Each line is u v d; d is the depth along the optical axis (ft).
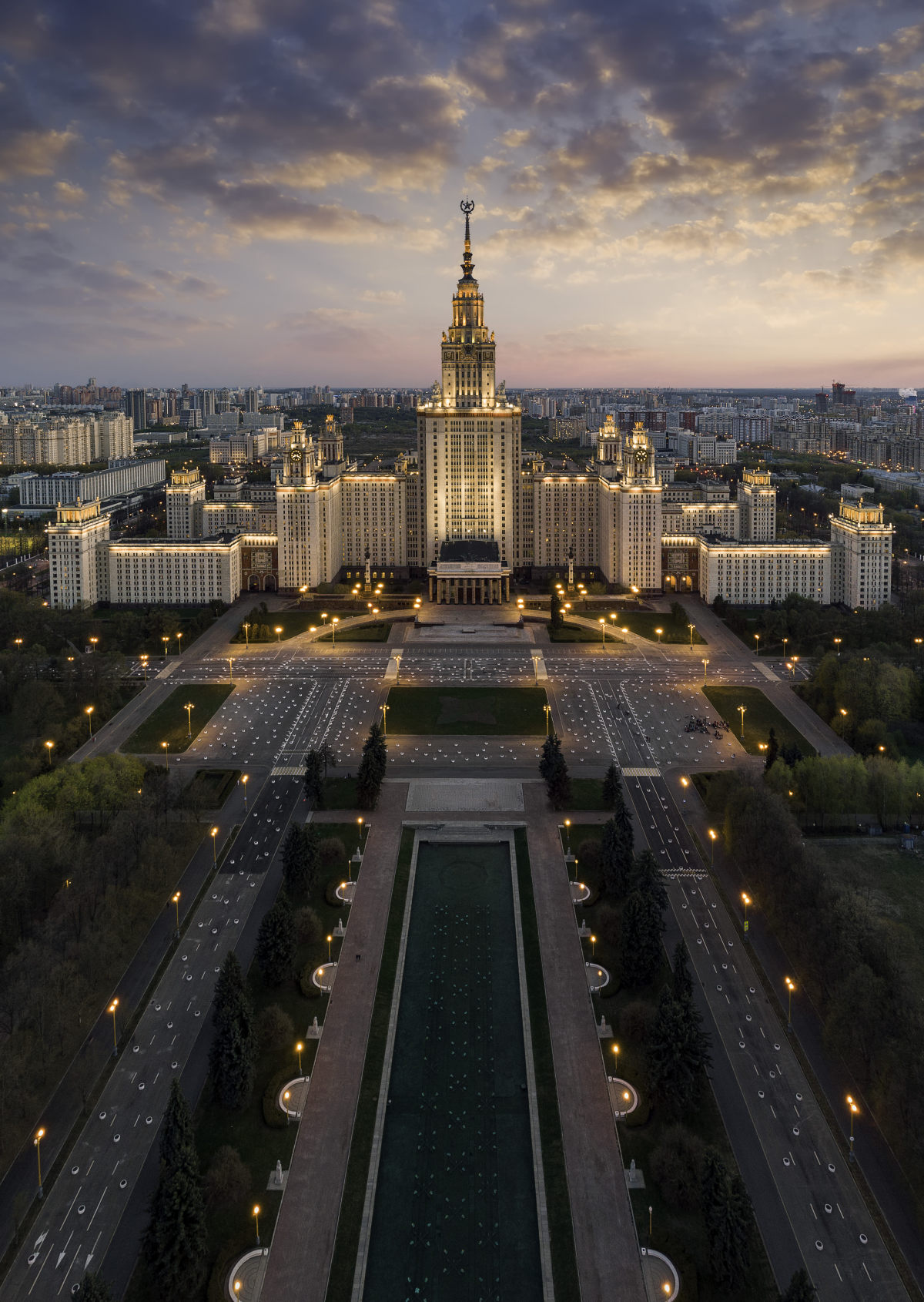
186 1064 484.74
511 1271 380.17
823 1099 462.19
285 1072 476.95
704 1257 380.99
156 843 622.54
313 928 586.04
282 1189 411.95
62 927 544.21
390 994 543.80
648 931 540.52
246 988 489.67
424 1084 480.23
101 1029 508.53
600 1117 453.58
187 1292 365.61
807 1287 328.08
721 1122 449.06
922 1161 395.96
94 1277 331.36
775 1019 519.19
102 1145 434.30
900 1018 455.22
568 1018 523.29
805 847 615.16
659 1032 454.40
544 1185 415.44
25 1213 398.42
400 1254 387.75
